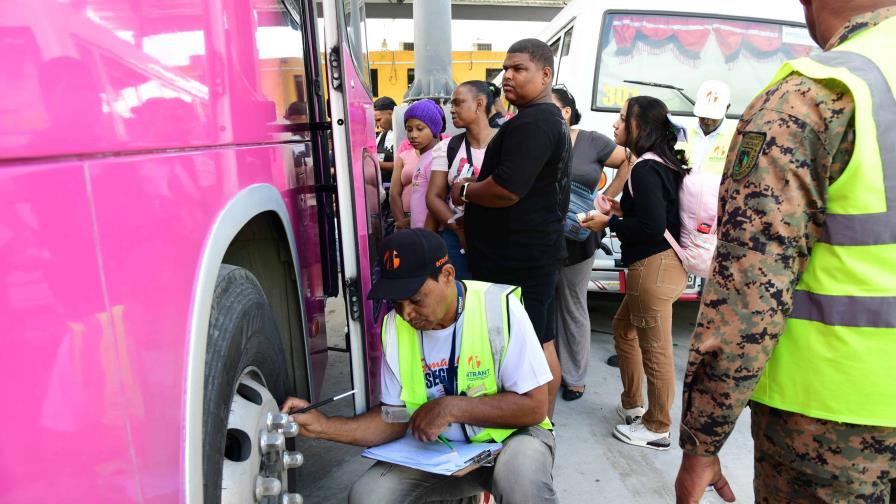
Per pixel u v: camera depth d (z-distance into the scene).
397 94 17.14
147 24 0.93
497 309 1.68
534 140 2.20
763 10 4.61
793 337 1.08
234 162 1.30
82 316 0.72
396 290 1.54
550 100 2.43
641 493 2.52
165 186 0.96
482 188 2.32
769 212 1.04
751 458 2.78
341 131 1.82
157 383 0.88
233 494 1.22
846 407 1.04
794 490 1.16
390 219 5.45
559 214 2.42
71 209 0.72
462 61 18.56
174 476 0.92
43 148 0.67
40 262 0.67
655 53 4.48
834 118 0.99
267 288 1.79
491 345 1.67
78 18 0.74
